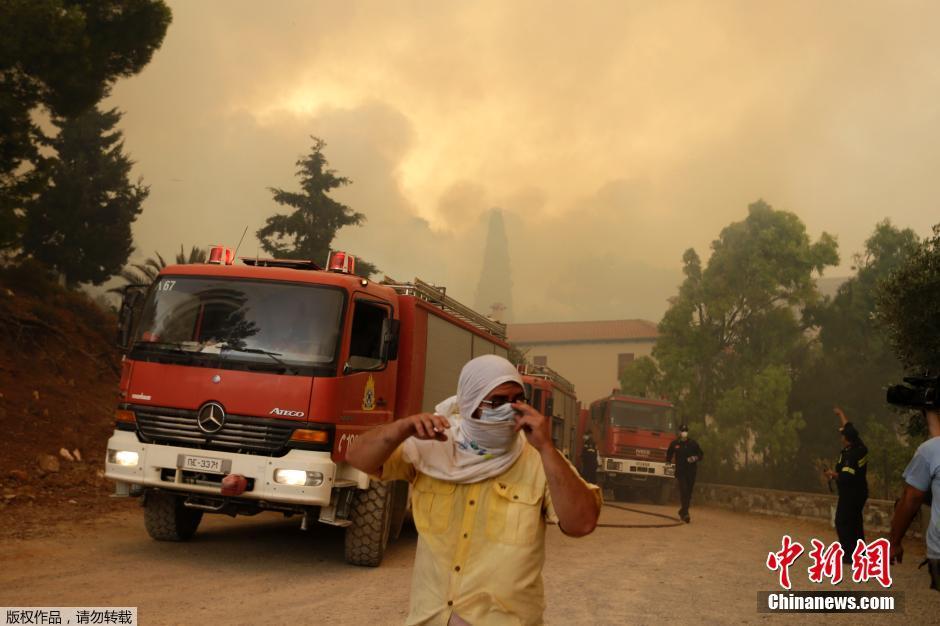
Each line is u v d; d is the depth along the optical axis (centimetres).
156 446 800
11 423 1425
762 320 3041
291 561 868
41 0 1460
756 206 3105
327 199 4278
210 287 856
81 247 3344
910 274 1387
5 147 1566
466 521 256
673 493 2767
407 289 1021
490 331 1403
